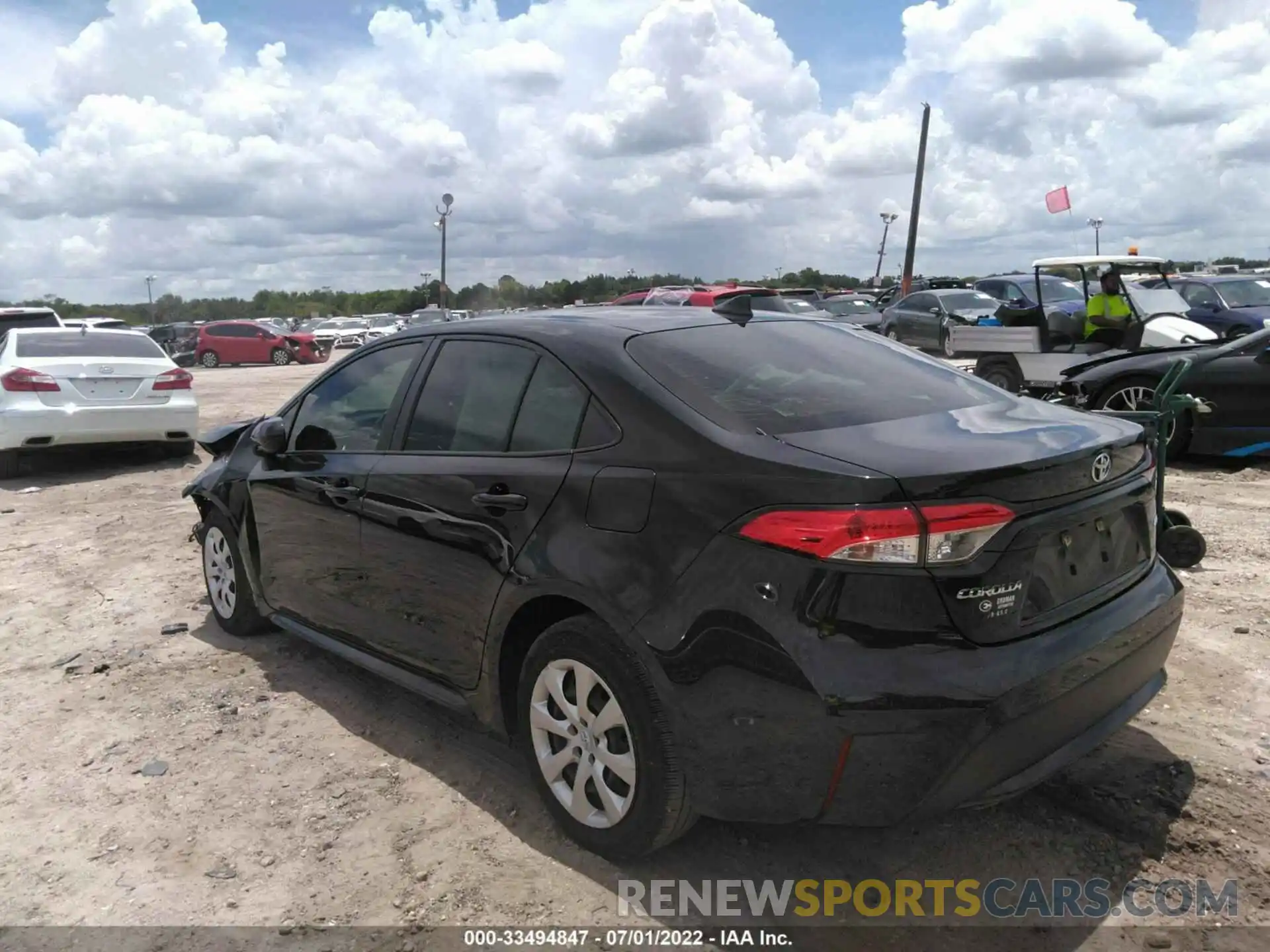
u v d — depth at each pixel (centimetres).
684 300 1830
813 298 2534
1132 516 312
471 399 369
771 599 257
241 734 408
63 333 1101
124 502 918
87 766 384
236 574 509
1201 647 455
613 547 293
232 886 306
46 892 305
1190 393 855
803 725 254
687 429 292
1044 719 262
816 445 277
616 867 310
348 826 337
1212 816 321
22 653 514
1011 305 1759
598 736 303
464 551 344
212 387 2252
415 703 436
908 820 258
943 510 250
